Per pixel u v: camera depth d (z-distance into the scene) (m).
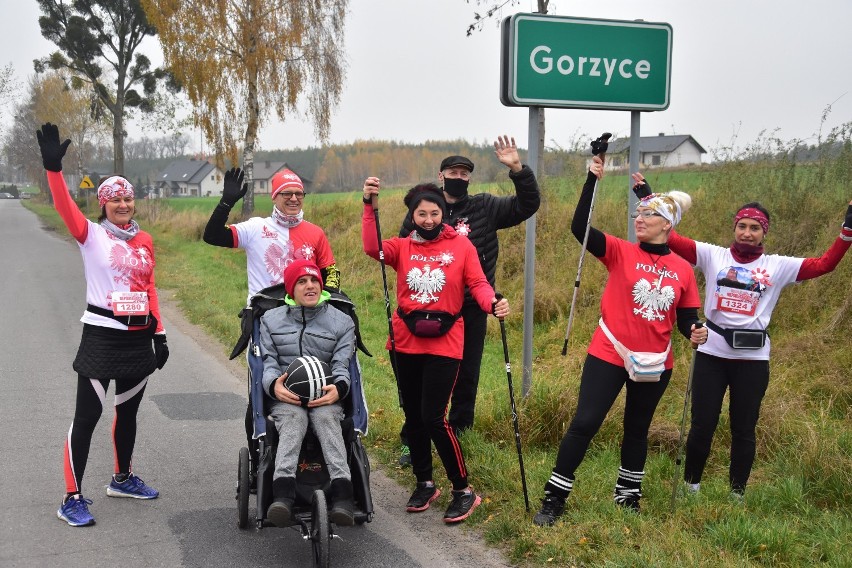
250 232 5.00
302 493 4.13
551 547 4.16
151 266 4.83
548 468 5.27
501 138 5.25
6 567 4.05
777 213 9.23
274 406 4.27
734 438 4.87
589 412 4.53
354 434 4.33
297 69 28.44
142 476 5.51
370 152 116.00
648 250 4.59
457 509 4.72
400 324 4.72
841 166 9.35
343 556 4.29
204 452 6.04
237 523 4.72
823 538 4.19
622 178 12.41
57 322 11.67
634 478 4.72
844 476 4.88
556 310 9.55
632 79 6.21
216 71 26.97
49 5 41.84
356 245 15.35
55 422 6.64
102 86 44.28
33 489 5.16
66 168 76.44
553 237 11.14
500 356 8.66
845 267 7.90
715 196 10.03
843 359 6.80
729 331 4.77
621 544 4.17
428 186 4.75
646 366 4.44
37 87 65.25
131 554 4.26
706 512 4.49
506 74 6.05
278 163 120.50
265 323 4.45
